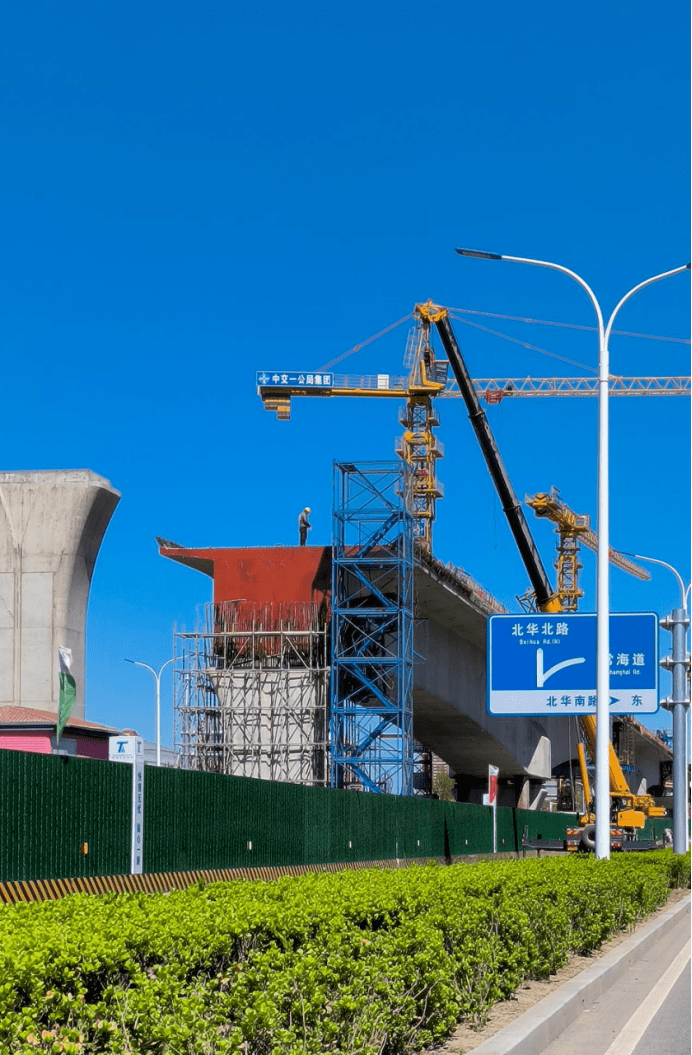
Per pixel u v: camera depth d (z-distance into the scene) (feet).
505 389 407.44
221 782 98.94
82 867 77.20
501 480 186.09
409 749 180.45
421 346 259.19
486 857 165.89
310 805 117.29
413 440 277.23
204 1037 21.52
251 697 183.52
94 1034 21.49
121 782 82.48
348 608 183.01
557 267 84.58
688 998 45.60
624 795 164.04
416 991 30.27
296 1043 23.39
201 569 200.64
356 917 37.50
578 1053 34.50
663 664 134.10
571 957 52.19
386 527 183.21
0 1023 19.94
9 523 174.70
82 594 177.17
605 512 80.33
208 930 30.35
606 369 82.53
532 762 288.30
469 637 238.68
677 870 104.01
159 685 187.62
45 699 171.01
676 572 161.79
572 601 347.97
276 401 258.78
